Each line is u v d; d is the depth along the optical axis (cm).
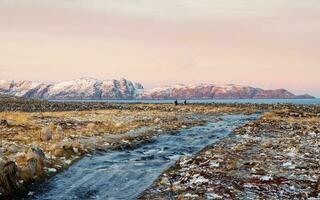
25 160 2514
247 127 4731
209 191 1967
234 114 8238
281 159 2684
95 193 2072
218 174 2289
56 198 1984
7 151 2938
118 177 2392
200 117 7175
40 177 2312
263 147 3206
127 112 8412
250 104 11569
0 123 4912
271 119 5650
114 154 3175
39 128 4656
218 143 3547
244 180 2155
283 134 4062
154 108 10162
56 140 3656
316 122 5250
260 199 1834
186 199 1852
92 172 2523
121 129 4675
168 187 2097
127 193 2058
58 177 2392
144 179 2330
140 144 3725
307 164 2516
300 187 2023
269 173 2298
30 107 9488
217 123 5928
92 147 3322
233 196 1883
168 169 2548
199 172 2347
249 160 2662
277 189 1991
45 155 2780
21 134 4053
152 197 1927
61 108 9681
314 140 3534
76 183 2264
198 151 3238
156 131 4603
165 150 3400
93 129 4681
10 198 1958
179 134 4497
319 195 1886
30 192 2070
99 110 9262
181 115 7625
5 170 2064
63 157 2852
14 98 15112
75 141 3562
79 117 6700
